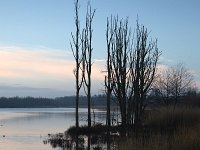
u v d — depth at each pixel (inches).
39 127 1888.5
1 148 1022.4
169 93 1894.7
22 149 993.5
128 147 580.4
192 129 625.9
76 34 1385.3
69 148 950.4
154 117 986.7
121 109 712.4
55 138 1211.9
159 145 566.3
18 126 1985.7
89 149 887.7
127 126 721.0
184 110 986.1
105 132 1224.2
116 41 700.7
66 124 2149.4
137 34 724.0
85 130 1310.3
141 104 732.0
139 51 711.1
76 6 1381.6
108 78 717.9
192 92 2080.5
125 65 698.8
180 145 553.9
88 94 1364.4
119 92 702.5
